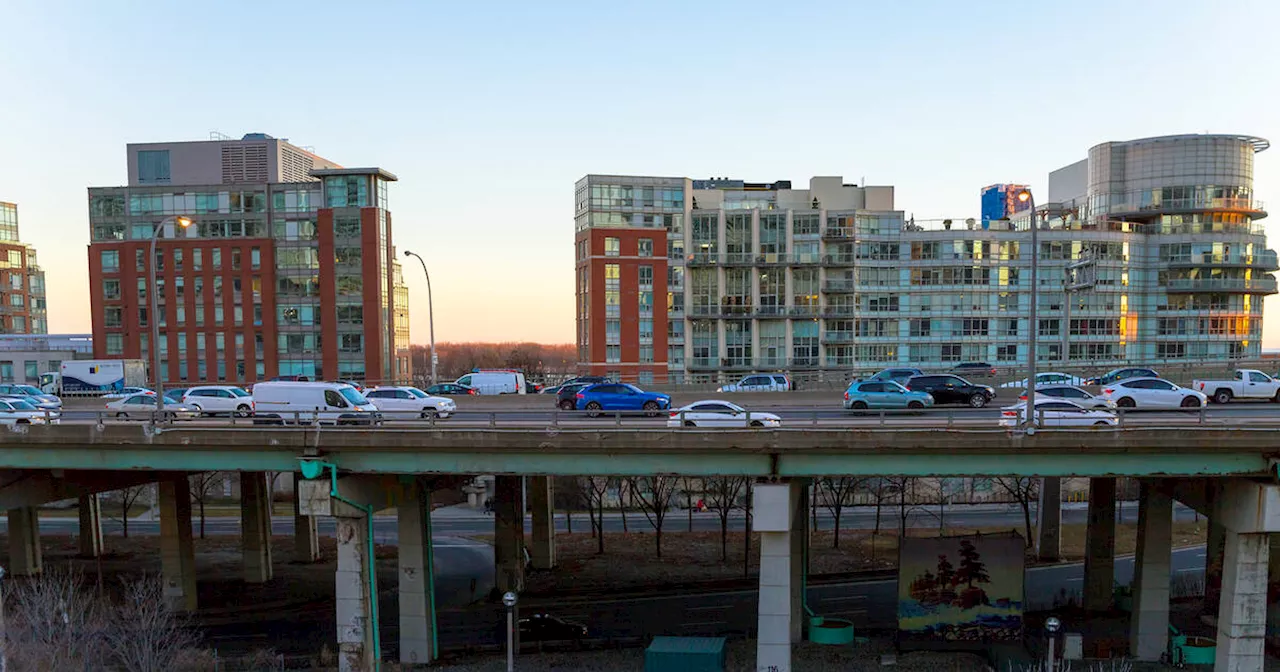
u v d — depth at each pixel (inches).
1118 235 3902.6
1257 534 1200.8
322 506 1270.9
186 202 3629.4
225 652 1501.0
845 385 2512.3
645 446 1221.7
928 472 1230.9
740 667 1346.0
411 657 1411.2
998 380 2433.6
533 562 2185.0
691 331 3836.1
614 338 3634.4
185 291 3614.7
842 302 3863.2
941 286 3900.1
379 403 1707.7
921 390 1800.0
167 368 3614.7
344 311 3560.5
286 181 3991.1
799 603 1562.5
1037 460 1216.2
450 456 1286.9
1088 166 4313.5
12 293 5905.5
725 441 1205.1
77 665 1243.2
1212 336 3976.4
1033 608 1795.0
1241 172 3964.1
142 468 1337.4
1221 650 1244.5
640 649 1499.8
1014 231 3949.3
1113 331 3907.5
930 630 1520.7
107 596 1745.8
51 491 1503.4
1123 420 1221.1
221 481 3019.2
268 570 2081.7
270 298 3595.0
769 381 2450.8
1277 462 1133.1
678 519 2807.6
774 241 3838.6
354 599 1310.3
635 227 3688.5
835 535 2352.4
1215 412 1546.5
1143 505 1446.9
